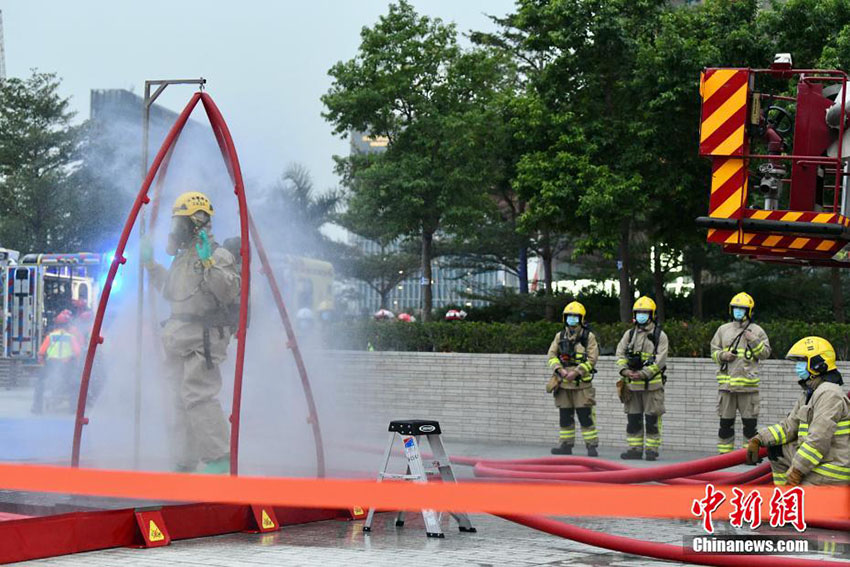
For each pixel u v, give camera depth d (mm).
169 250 9297
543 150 25797
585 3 24250
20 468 8141
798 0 22531
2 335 29141
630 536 8352
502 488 7559
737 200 8812
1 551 6586
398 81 27625
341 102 27562
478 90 28594
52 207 41375
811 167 8984
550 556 7395
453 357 17594
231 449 8242
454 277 48344
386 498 7227
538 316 31469
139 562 6754
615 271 33125
